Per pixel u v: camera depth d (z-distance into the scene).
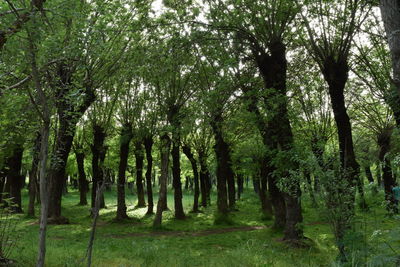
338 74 14.70
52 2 7.38
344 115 14.42
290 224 14.12
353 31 14.98
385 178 18.81
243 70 19.12
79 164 37.69
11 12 6.32
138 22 16.84
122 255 11.22
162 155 23.41
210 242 15.81
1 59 6.99
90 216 27.38
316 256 10.83
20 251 9.45
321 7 14.83
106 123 26.91
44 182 6.36
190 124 15.27
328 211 7.72
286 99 14.48
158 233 19.78
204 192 37.38
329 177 7.79
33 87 7.94
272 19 14.86
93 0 12.15
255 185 52.28
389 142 23.92
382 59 18.02
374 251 6.26
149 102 26.22
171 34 16.38
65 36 7.60
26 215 25.41
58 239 15.86
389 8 6.58
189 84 23.44
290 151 12.31
